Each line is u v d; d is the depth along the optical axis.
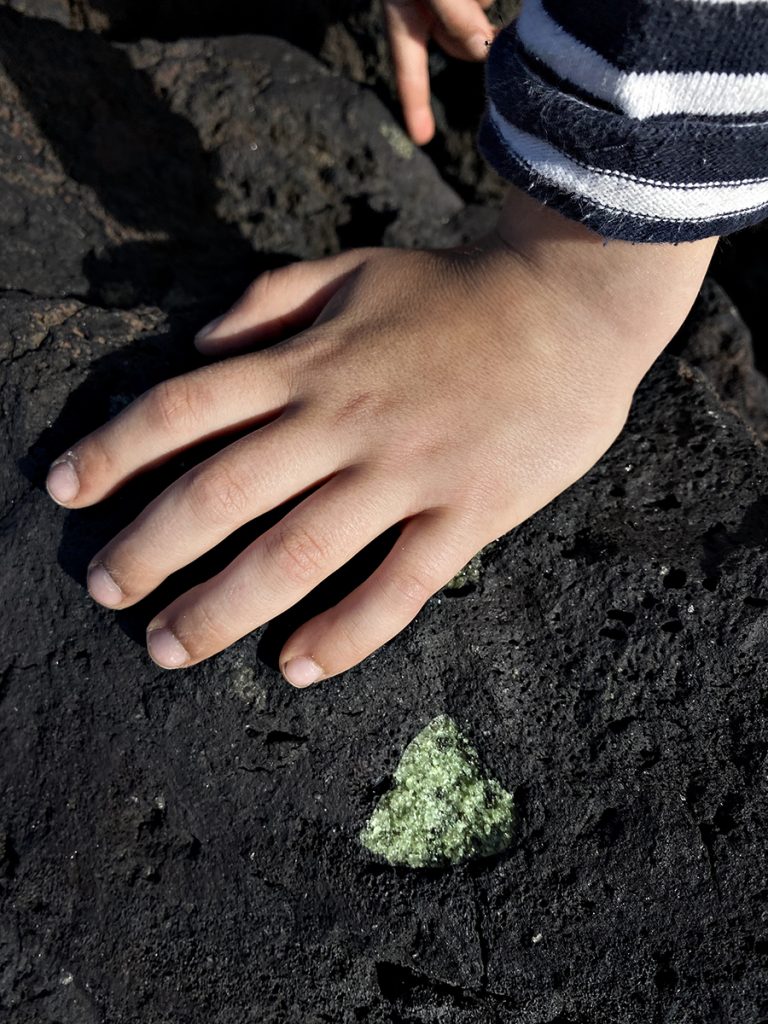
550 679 0.25
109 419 0.28
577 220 0.22
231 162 0.38
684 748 0.25
